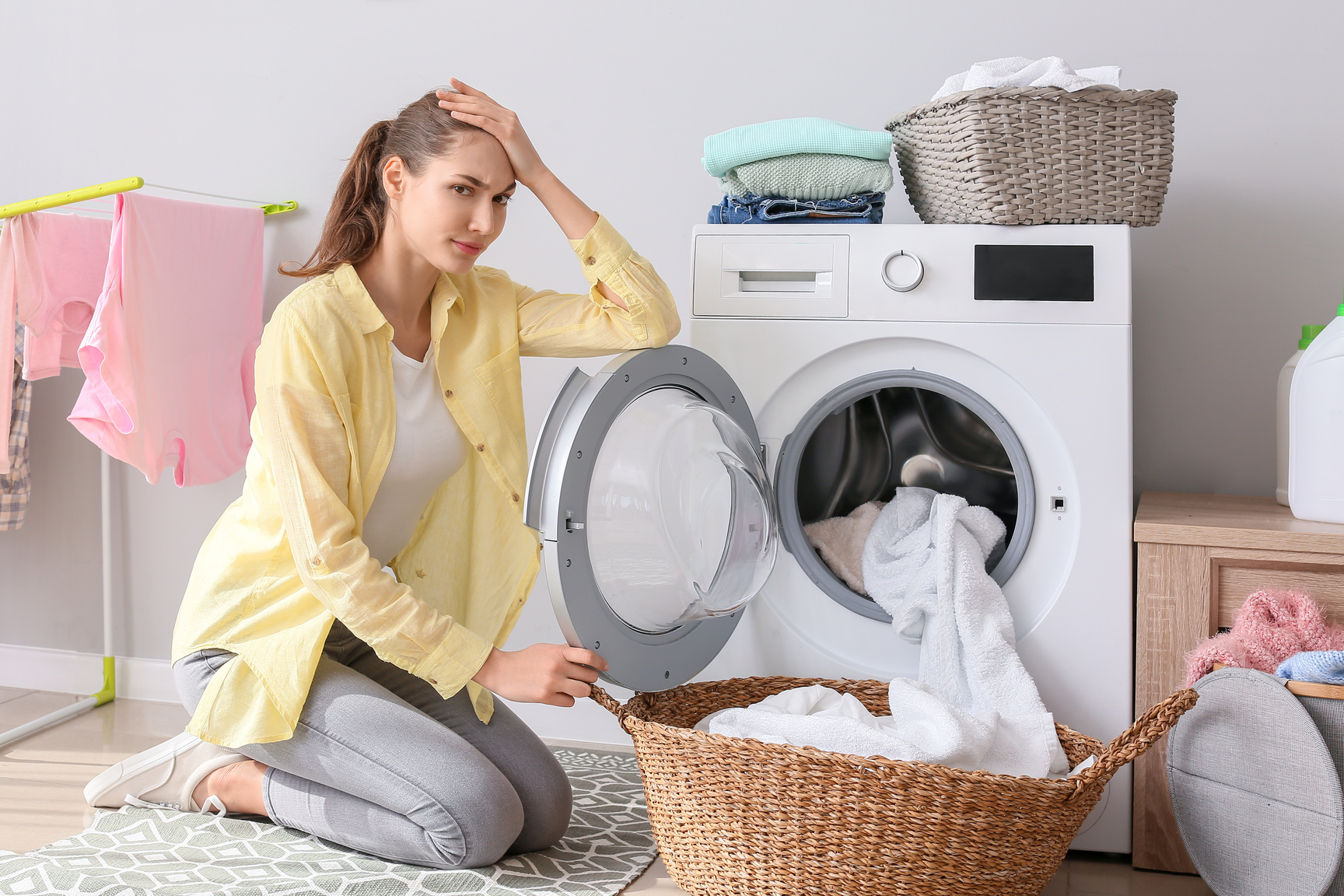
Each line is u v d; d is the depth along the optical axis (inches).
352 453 55.1
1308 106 77.7
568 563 52.0
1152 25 79.9
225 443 89.0
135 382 78.0
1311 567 59.1
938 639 61.7
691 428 59.1
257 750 59.8
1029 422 64.4
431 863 57.0
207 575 59.9
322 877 54.9
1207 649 57.1
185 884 53.5
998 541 64.7
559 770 63.1
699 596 59.5
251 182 97.4
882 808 49.3
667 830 55.5
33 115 101.7
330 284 56.1
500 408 61.8
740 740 50.7
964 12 82.9
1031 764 56.7
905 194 84.6
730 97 87.4
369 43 94.5
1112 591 62.9
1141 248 80.9
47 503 101.4
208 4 97.8
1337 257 77.6
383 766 56.6
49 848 59.1
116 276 77.2
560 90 90.6
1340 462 61.2
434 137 54.4
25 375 80.9
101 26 100.3
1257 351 79.1
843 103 85.4
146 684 99.3
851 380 66.9
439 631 53.6
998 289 64.2
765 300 67.3
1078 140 63.3
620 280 59.9
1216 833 55.7
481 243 56.5
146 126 99.7
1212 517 64.3
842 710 58.5
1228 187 79.2
